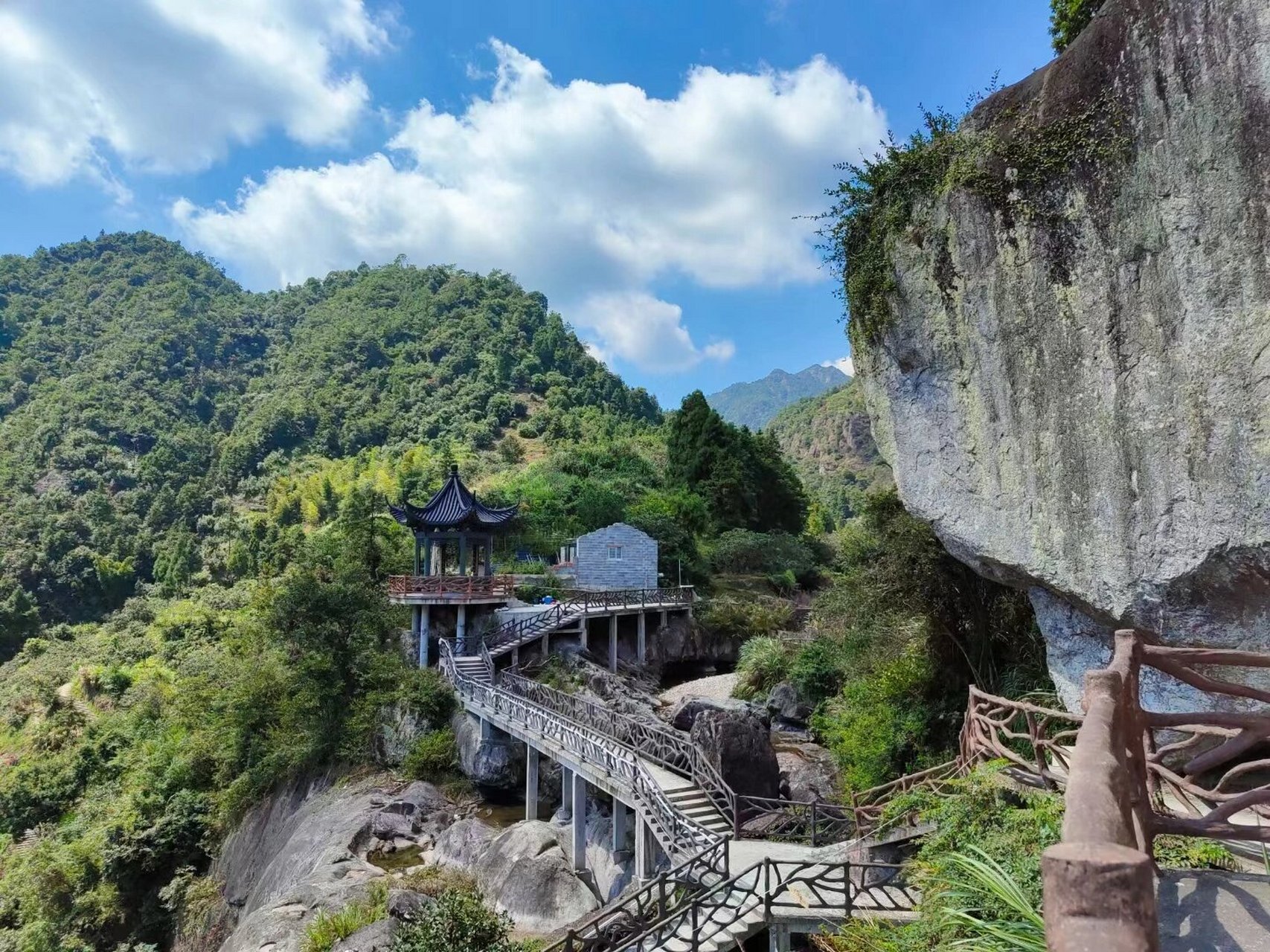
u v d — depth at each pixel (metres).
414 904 13.57
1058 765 8.12
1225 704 7.52
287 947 13.22
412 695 23.34
